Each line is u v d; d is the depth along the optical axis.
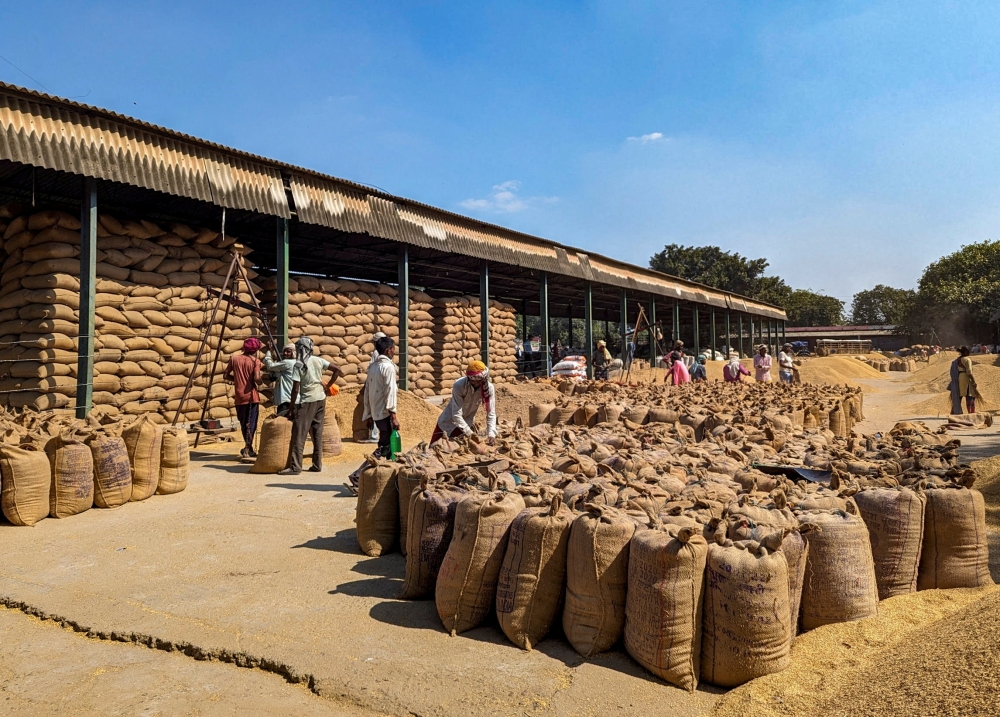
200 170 10.02
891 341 72.69
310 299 13.28
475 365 6.29
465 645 3.25
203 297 10.86
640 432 6.50
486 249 17.05
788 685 2.66
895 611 3.24
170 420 10.35
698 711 2.64
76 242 9.22
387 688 2.79
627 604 3.06
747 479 4.30
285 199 11.43
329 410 9.93
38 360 8.71
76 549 4.73
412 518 3.91
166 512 5.85
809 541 3.21
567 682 2.85
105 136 8.82
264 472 7.80
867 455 4.95
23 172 9.23
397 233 13.87
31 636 3.39
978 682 2.22
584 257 22.66
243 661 3.09
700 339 53.06
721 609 2.80
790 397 10.05
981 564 3.57
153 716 2.61
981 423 12.12
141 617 3.53
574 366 19.78
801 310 90.81
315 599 3.85
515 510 3.52
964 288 54.56
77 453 5.70
